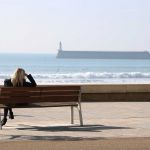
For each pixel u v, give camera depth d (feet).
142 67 566.77
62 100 60.54
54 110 79.36
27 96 58.65
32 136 52.44
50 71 446.60
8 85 60.95
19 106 58.39
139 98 94.58
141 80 284.20
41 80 259.60
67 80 267.18
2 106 57.93
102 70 485.56
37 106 58.65
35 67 523.70
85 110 78.79
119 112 75.92
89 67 538.47
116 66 586.04
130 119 67.46
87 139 50.60
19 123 63.21
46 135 53.26
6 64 630.33
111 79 290.97
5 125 61.00
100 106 84.58
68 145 46.98
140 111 77.30
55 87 59.72
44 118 68.95
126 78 305.53
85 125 61.26
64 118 69.00
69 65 607.37
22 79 61.05
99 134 53.98
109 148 45.52
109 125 61.21
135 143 48.24
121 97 93.76
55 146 46.37
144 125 61.21
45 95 59.52
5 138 51.01
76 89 60.64
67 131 56.24
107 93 93.04
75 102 62.18
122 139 50.65
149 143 48.34
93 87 92.43
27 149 44.75
